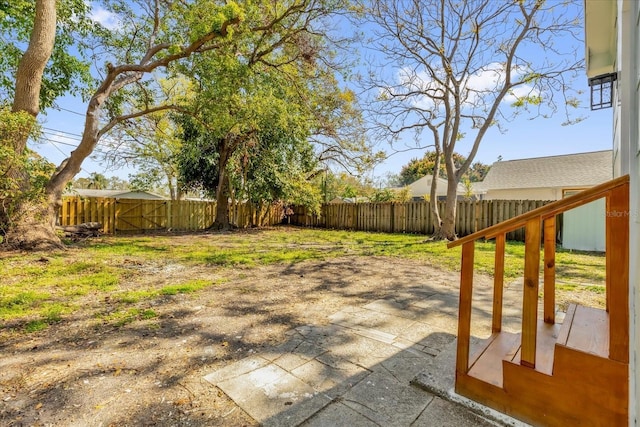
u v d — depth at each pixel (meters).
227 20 6.45
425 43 7.88
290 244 8.43
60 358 2.19
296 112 10.38
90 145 6.77
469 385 1.71
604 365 1.38
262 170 12.40
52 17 6.26
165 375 1.98
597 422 1.39
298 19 8.84
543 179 14.68
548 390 1.50
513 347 1.93
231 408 1.65
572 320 2.00
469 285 1.78
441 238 8.79
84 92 8.55
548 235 2.36
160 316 3.04
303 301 3.54
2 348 2.34
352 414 1.60
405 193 15.82
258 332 2.68
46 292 3.74
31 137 6.03
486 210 9.75
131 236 10.08
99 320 2.92
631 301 1.32
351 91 10.75
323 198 16.17
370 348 2.36
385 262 5.81
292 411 1.62
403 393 1.79
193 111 7.91
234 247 7.80
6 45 7.41
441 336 2.57
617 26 3.11
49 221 6.48
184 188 13.49
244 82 7.76
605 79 5.13
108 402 1.69
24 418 1.55
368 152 11.71
